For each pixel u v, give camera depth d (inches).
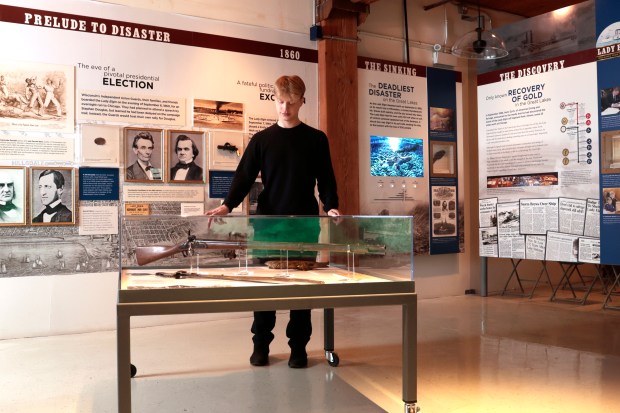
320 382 145.7
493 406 127.8
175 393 137.2
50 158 203.6
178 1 228.2
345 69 261.9
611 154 236.1
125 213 216.7
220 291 105.8
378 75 276.1
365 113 272.1
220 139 235.8
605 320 230.8
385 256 117.5
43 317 202.7
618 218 233.8
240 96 241.0
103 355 175.6
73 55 207.6
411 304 118.0
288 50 253.8
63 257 205.9
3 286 196.5
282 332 207.9
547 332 207.2
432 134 292.5
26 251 200.1
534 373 154.0
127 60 217.3
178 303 103.4
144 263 110.9
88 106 210.2
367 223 116.6
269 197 152.3
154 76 222.5
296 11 256.7
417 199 286.5
